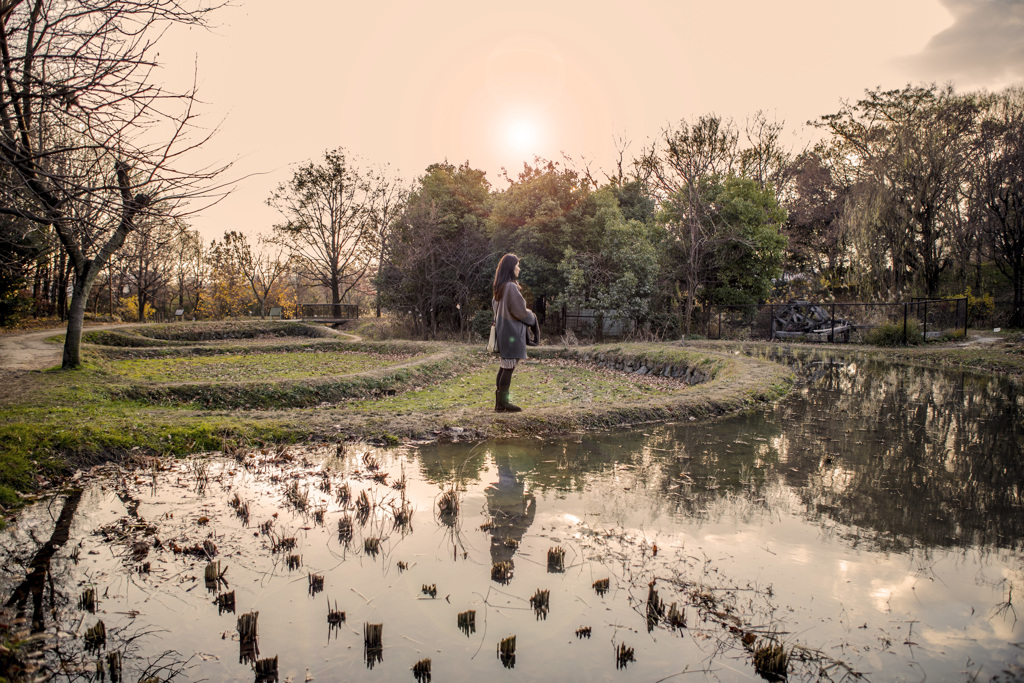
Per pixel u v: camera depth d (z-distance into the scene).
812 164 28.91
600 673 2.00
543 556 2.99
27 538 3.32
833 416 7.02
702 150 19.08
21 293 22.52
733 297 20.06
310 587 2.69
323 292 47.12
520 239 18.86
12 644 2.23
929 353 14.50
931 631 2.26
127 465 4.76
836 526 3.38
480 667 2.04
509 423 6.00
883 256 21.12
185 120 3.60
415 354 16.16
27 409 6.36
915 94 26.16
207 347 17.09
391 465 4.77
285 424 5.80
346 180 34.34
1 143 3.26
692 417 6.89
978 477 4.37
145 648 2.21
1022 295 21.97
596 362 14.14
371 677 1.99
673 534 3.27
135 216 3.80
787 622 2.32
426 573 2.81
